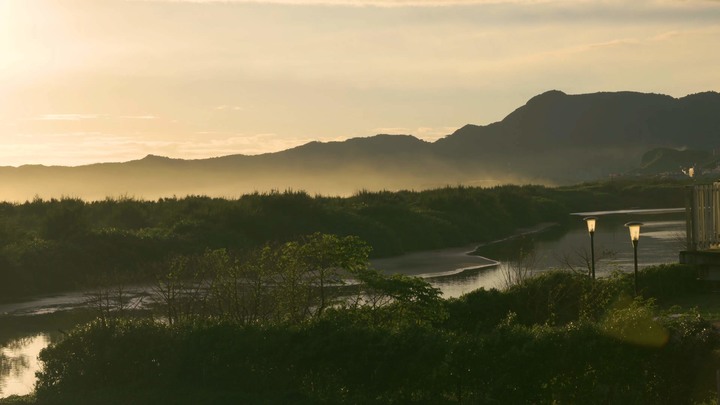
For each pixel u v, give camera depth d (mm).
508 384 14703
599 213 91500
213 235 48844
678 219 77875
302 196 58125
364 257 19766
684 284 26016
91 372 17703
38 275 38656
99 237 43281
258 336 17062
